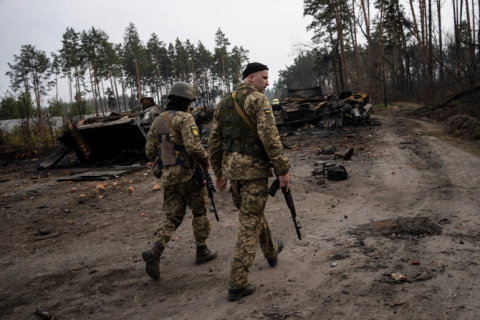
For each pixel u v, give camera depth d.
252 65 2.75
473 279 2.63
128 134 11.31
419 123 17.38
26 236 4.79
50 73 66.12
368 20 37.81
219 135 2.89
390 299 2.46
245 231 2.66
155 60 76.81
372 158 8.75
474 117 14.33
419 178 6.44
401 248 3.36
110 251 4.03
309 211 5.02
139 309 2.68
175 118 3.19
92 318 2.60
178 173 3.17
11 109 28.91
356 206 5.08
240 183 2.71
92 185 8.02
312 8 39.78
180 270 3.35
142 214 5.50
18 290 3.16
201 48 79.62
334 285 2.74
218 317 2.46
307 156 9.76
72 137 11.27
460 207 4.53
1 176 10.74
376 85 39.53
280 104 20.00
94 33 61.78
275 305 2.54
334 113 17.81
